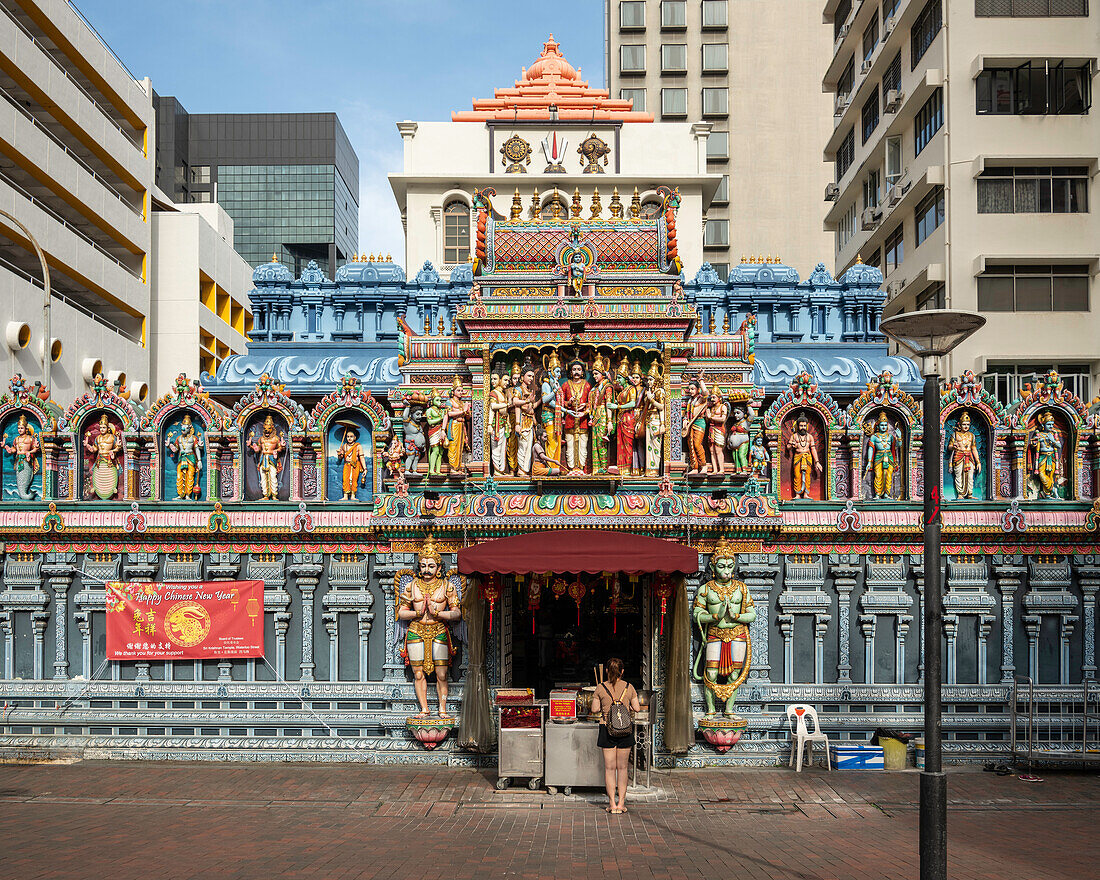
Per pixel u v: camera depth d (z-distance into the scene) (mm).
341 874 9578
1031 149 28547
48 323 20219
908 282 31453
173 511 14875
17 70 27922
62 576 15062
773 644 14789
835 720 14492
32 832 11039
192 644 14844
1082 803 12602
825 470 14961
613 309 14469
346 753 14453
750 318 15289
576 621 16219
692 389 14570
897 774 13906
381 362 19375
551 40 30828
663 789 13023
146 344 38312
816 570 14820
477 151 28344
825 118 59719
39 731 14852
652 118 28750
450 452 14562
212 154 105500
